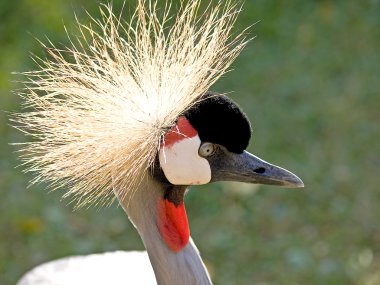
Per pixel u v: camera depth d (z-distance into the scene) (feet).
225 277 32.45
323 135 40.57
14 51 44.09
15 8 47.01
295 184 19.15
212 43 18.99
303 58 46.29
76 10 34.50
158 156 18.53
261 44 47.19
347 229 35.01
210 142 18.47
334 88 44.01
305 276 32.30
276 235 34.76
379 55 46.44
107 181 18.80
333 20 48.85
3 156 38.40
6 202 35.68
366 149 39.60
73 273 23.80
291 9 49.57
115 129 18.37
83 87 18.75
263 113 41.96
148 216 18.97
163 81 18.69
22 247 33.42
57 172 18.85
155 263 19.08
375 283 31.78
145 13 21.80
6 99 40.70
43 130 18.90
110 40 19.34
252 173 19.06
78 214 35.37
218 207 36.14
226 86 43.75
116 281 23.13
